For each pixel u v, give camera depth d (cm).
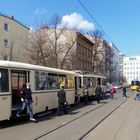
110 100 4212
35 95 2045
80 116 2195
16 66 1784
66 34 7300
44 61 5909
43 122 1869
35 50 6006
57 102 2456
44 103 2195
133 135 1382
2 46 5947
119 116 2180
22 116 1942
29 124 1773
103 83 5066
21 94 1833
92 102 3788
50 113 2419
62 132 1476
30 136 1361
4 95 1642
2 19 5953
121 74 19988
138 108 2856
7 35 6106
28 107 1845
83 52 8606
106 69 11756
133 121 1886
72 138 1305
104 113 2391
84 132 1464
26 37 6769
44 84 2216
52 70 2392
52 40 6375
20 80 1934
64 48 6588
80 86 3659
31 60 6009
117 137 1331
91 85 4175
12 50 6150
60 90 2317
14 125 1731
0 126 1691
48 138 1312
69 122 1862
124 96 5031
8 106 1669
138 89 4312
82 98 3669
